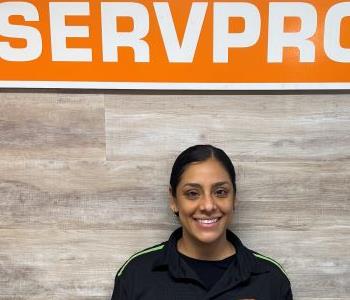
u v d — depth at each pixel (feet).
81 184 3.19
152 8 2.90
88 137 3.14
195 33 2.92
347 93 3.04
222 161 2.69
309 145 3.10
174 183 2.75
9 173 3.19
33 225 3.24
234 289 2.68
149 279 2.73
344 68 2.94
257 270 2.76
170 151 3.13
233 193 2.76
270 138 3.10
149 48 2.95
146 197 3.19
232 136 3.10
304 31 2.91
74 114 3.12
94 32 2.94
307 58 2.94
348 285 3.24
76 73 2.99
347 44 2.91
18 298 3.32
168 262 2.72
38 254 3.27
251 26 2.91
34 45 2.97
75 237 3.25
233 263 2.73
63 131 3.14
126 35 2.94
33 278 3.29
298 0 2.87
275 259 3.23
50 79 3.01
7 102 3.11
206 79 2.97
